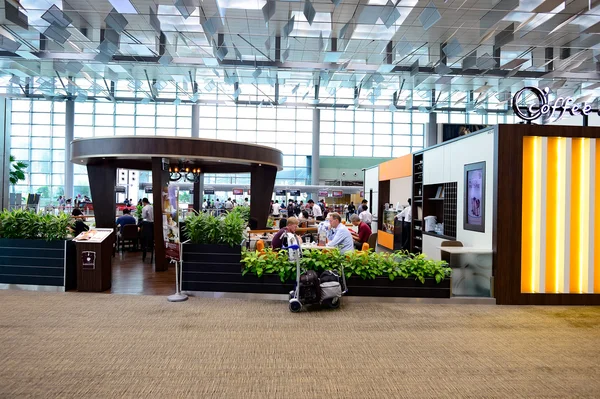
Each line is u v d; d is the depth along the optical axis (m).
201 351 3.75
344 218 21.62
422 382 3.19
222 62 13.07
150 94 19.09
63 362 3.46
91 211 17.88
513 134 5.71
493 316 5.04
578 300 5.66
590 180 5.70
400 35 11.85
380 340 4.12
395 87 16.14
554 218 5.71
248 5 9.32
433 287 5.70
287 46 12.50
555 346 4.02
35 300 5.41
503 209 5.68
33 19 10.12
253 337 4.14
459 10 10.16
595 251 5.72
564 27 10.71
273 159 9.64
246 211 11.13
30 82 16.95
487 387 3.12
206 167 11.73
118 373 3.27
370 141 26.67
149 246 9.35
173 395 2.93
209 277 5.77
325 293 5.08
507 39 10.61
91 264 5.93
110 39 11.25
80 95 18.33
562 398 2.96
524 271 5.71
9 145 11.29
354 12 9.50
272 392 2.99
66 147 23.94
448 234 8.05
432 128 20.97
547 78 14.16
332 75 14.77
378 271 5.63
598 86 15.27
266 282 5.70
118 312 4.93
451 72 13.78
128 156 7.54
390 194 14.39
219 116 25.80
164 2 10.25
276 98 18.05
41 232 6.11
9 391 2.94
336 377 3.26
